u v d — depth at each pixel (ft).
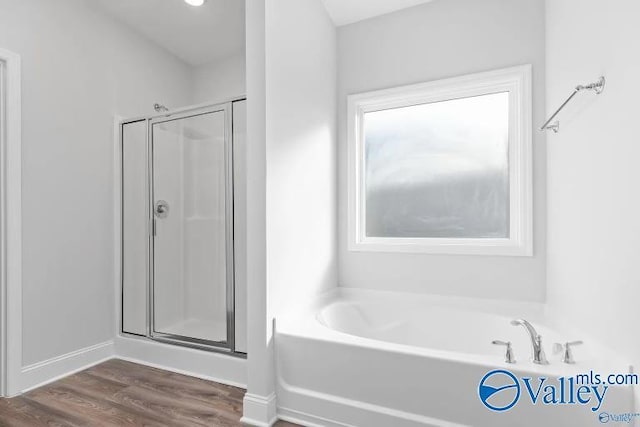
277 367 5.98
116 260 8.71
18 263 6.68
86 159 8.10
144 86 9.66
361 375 5.36
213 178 7.73
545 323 6.40
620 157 4.21
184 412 5.99
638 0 3.81
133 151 8.74
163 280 8.18
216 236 7.63
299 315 6.82
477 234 7.93
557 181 6.32
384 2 8.10
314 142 7.66
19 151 6.72
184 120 8.07
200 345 7.55
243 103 7.29
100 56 8.48
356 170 8.77
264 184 5.81
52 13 7.43
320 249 7.90
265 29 5.81
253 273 5.88
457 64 7.80
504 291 7.38
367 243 8.62
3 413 5.95
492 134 7.86
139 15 8.80
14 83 6.66
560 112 6.16
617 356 4.28
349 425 5.37
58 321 7.42
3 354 6.53
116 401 6.35
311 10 7.60
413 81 8.21
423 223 8.42
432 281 8.02
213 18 8.92
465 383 4.74
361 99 8.67
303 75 7.19
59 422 5.68
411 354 5.03
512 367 4.52
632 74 3.94
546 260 7.00
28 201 6.92
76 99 7.90
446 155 8.25
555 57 6.41
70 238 7.71
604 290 4.59
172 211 8.20
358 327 7.82
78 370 7.70
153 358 8.04
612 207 4.40
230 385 7.00
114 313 8.66
